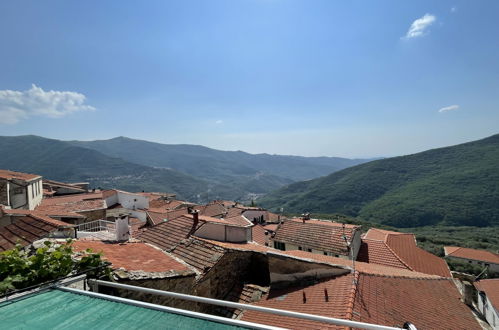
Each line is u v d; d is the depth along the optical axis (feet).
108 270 18.90
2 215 43.45
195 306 28.45
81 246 26.27
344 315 25.29
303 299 31.58
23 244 23.63
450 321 31.65
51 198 116.67
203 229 50.24
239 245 45.73
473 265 150.92
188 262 37.35
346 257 67.05
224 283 37.37
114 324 11.16
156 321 11.32
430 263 72.28
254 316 31.42
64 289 14.53
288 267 36.94
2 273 15.28
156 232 52.08
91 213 85.71
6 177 86.22
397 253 72.69
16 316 11.84
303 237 80.07
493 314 74.79
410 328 10.27
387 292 31.68
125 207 117.08
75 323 11.26
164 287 23.07
